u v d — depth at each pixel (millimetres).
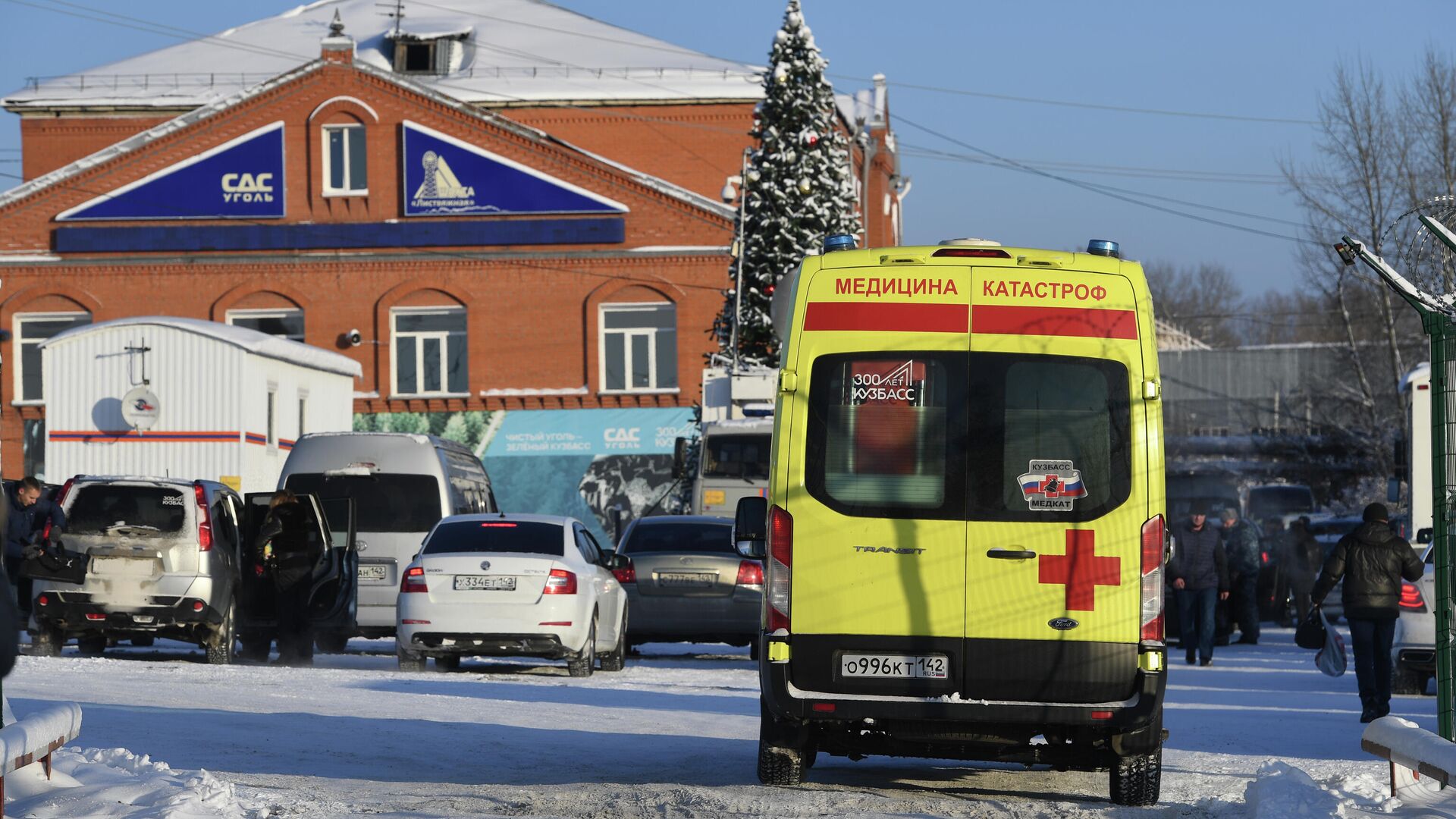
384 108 57281
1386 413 66562
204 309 57500
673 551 24562
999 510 9977
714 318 56156
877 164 73375
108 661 19906
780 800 10102
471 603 20062
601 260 56719
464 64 66938
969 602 9930
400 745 12633
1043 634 9914
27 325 57906
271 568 22719
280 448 34562
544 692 17891
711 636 24328
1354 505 67312
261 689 16828
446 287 57031
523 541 20828
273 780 10617
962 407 10047
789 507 10086
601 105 64750
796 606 10039
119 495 21406
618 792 10383
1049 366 10070
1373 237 58250
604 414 56531
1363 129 58312
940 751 10789
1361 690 16156
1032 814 9945
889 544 9992
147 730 12711
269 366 33906
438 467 25094
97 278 57562
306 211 57375
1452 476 10602
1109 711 9891
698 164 64750
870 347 10141
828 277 10234
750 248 49906
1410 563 16141
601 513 56312
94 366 33000
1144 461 10008
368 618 24578
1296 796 9555
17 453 57000
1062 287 10156
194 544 21359
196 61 68188
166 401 32781
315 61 57312
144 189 57625
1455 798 9922
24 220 57688
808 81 50094
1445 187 56750
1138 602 9930
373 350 57125
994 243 10391
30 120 66062
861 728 10281
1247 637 31719
